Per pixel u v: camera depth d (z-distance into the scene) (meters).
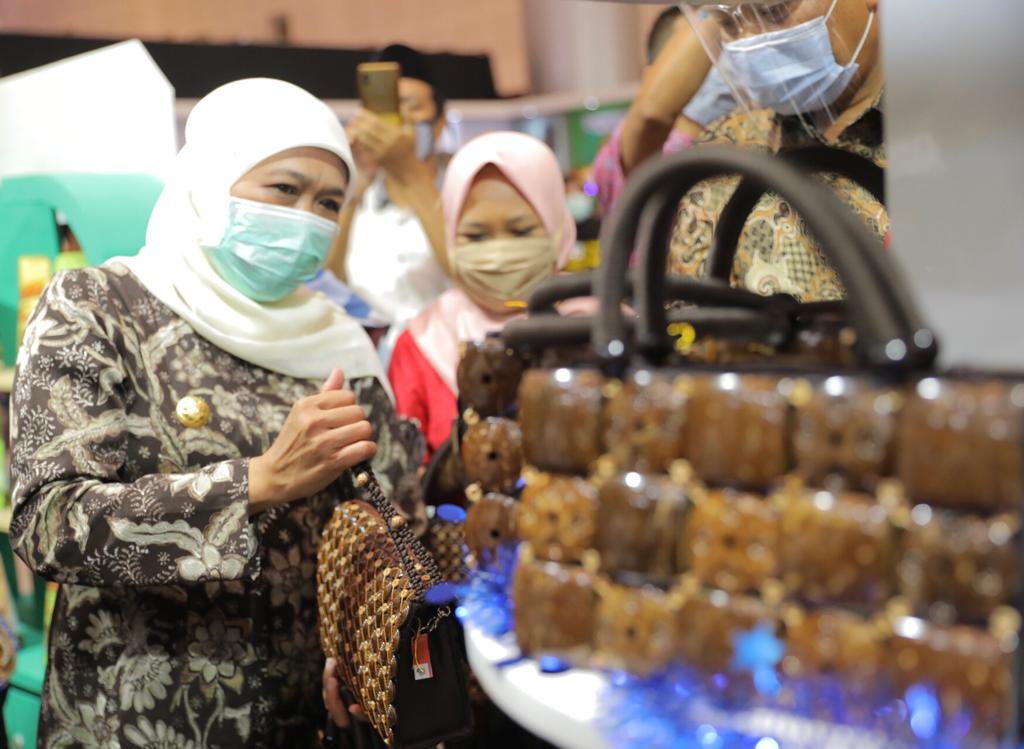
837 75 1.37
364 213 3.60
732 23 1.38
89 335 1.58
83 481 1.54
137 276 1.70
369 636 1.36
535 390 0.83
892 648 0.67
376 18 5.79
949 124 1.04
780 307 0.97
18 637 2.88
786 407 0.70
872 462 0.67
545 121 4.63
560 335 0.92
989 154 1.02
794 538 0.69
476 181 2.55
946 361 1.05
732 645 0.72
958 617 0.66
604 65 4.91
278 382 1.74
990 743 0.65
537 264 2.55
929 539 0.65
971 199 1.03
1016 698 0.64
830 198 0.71
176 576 1.52
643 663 0.77
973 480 0.64
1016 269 1.01
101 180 2.42
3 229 2.73
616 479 0.77
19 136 2.79
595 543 0.80
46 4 6.75
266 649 1.66
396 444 1.88
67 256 2.60
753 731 0.72
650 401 0.76
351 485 1.73
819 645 0.69
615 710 0.76
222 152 1.70
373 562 1.40
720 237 1.02
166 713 1.63
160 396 1.65
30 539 1.55
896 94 1.06
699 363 0.84
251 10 6.12
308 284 3.13
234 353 1.70
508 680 0.84
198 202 1.71
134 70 2.48
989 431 0.63
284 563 1.68
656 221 0.80
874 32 1.36
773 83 1.40
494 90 4.64
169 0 6.33
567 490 0.81
